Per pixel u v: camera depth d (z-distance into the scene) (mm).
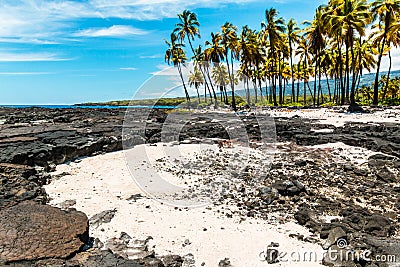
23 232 5293
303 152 12945
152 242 6012
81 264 4809
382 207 7340
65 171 10719
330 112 26938
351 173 9922
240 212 7371
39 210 6207
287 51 45406
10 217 5812
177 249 5770
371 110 25922
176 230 6488
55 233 5379
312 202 7773
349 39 28609
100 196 8414
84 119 22734
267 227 6582
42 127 16984
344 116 23484
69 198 8227
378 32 33781
